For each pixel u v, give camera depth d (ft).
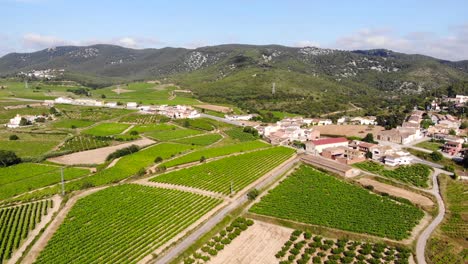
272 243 325.42
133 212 372.99
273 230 349.00
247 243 323.57
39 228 342.23
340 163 550.36
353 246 319.27
